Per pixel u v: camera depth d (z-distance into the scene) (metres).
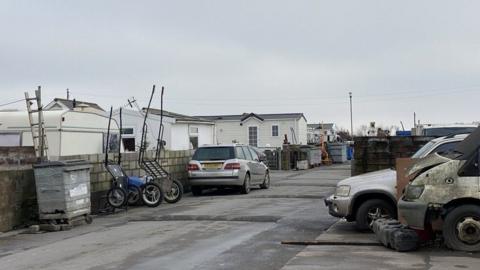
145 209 15.80
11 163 15.63
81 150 19.92
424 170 8.94
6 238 11.55
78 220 13.10
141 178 16.72
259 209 14.44
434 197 8.52
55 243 10.66
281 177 28.39
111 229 12.20
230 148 19.22
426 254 8.41
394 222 9.34
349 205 10.52
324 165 42.81
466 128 16.52
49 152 18.70
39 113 14.95
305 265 7.81
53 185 12.63
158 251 9.19
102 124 21.27
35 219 13.08
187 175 21.20
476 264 7.66
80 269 8.05
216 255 8.70
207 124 41.09
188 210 14.88
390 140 15.90
